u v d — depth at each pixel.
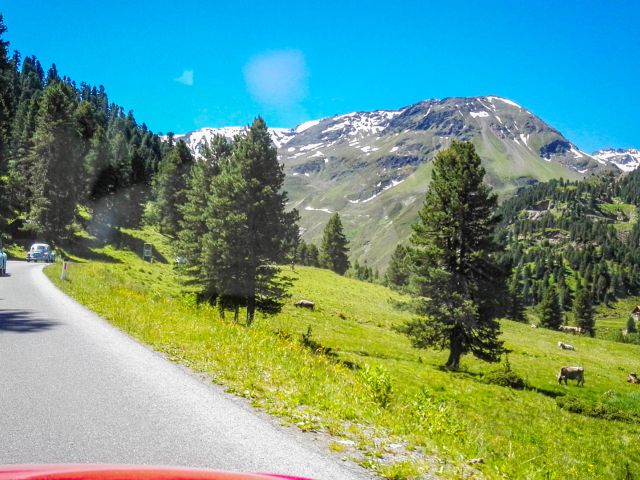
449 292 39.16
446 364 40.78
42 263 55.25
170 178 85.19
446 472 6.20
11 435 5.77
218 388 9.12
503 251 40.47
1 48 56.47
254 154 35.06
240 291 34.78
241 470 5.20
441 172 43.09
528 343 75.56
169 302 25.56
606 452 19.25
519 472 7.44
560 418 26.39
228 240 34.19
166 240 100.25
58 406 7.09
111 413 6.93
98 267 45.19
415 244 41.69
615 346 84.19
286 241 35.25
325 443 6.60
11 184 81.56
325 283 95.12
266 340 16.20
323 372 12.64
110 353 11.50
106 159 95.06
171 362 11.12
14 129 112.88
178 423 6.70
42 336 13.07
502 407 26.67
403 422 8.95
